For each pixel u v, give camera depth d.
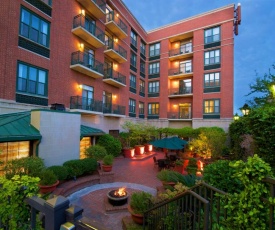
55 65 12.71
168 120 24.81
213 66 21.50
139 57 25.45
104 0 17.67
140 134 18.92
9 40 9.99
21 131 8.01
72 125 10.45
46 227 1.44
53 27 12.63
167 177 7.18
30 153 8.51
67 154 10.02
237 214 2.00
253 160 1.90
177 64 25.66
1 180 2.10
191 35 24.23
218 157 14.09
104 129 17.66
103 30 17.91
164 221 4.04
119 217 6.36
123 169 12.55
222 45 21.03
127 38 22.39
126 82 21.98
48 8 12.30
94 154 11.08
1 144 7.51
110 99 19.25
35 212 1.74
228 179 3.62
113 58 19.78
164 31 25.89
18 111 10.30
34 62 11.30
